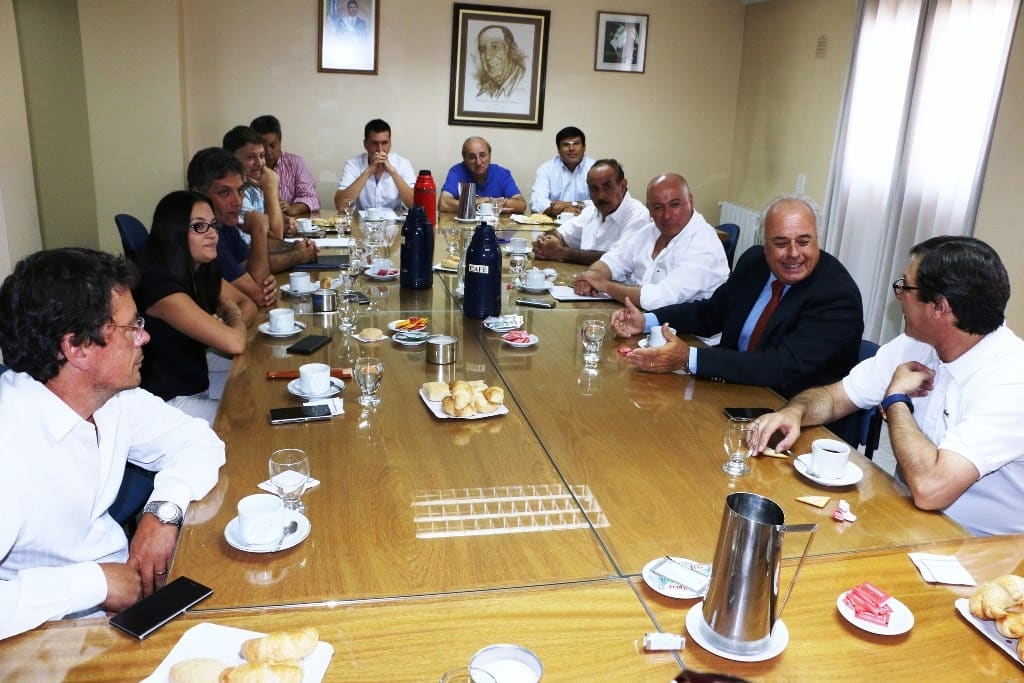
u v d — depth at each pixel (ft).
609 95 19.60
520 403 6.44
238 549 4.15
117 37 16.19
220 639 3.44
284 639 3.29
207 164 9.86
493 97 19.15
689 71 19.77
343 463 5.20
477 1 18.49
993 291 5.29
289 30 17.94
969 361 5.54
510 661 3.30
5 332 4.20
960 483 4.92
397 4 18.24
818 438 5.97
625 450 5.62
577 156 17.44
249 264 9.90
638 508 4.79
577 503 4.82
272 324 7.89
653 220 10.88
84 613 4.18
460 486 4.98
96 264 4.31
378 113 18.80
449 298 9.66
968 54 12.37
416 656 3.41
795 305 7.57
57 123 16.02
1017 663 3.53
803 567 4.22
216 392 9.04
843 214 15.60
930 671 3.46
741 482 5.18
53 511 4.47
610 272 11.44
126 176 16.85
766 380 7.13
